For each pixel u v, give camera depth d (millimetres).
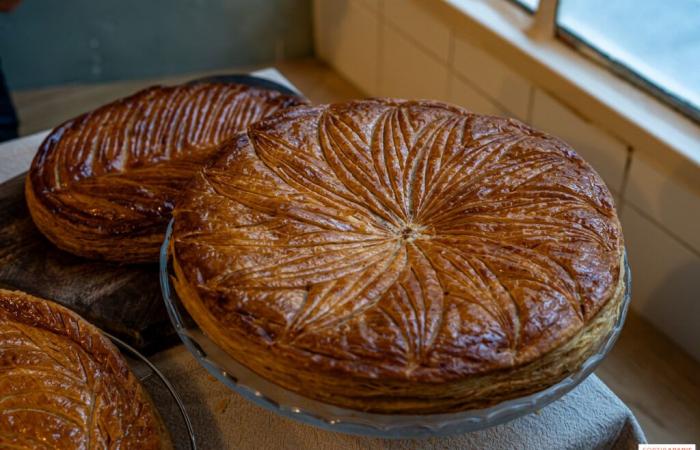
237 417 647
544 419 645
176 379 667
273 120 702
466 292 575
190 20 1534
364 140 682
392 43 1403
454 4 1191
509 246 599
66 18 1469
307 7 1599
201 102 798
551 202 627
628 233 1037
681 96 955
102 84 1582
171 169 734
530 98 1119
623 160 999
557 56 1065
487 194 636
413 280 583
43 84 1555
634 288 1065
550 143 677
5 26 1449
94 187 721
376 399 562
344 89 1581
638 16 989
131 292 699
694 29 930
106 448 567
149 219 703
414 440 635
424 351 550
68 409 582
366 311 570
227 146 682
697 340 1007
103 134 763
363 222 624
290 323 566
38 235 745
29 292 696
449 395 557
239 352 583
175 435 621
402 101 729
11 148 875
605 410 652
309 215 622
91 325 632
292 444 634
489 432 638
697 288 973
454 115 709
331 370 548
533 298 569
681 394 981
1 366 601
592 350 589
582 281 580
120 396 594
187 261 602
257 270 590
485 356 548
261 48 1630
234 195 638
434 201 638
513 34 1116
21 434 569
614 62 1015
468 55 1214
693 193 923
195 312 604
